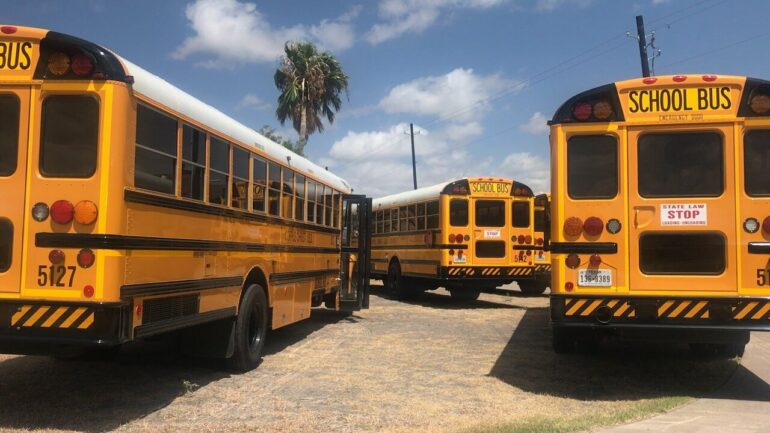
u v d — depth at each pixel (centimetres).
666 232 607
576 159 630
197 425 519
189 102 598
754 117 596
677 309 596
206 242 620
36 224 476
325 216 1111
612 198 618
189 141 591
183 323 572
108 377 686
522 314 1331
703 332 608
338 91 3478
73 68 482
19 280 474
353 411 569
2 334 471
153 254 523
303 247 966
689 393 632
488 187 1450
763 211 588
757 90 600
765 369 750
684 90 614
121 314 475
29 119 486
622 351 877
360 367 766
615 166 621
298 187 945
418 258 1562
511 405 594
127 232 488
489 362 802
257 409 572
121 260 479
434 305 1527
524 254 1463
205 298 618
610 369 757
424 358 827
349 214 1279
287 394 629
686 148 612
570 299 617
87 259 468
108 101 480
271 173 821
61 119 486
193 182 598
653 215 609
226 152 675
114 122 479
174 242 557
